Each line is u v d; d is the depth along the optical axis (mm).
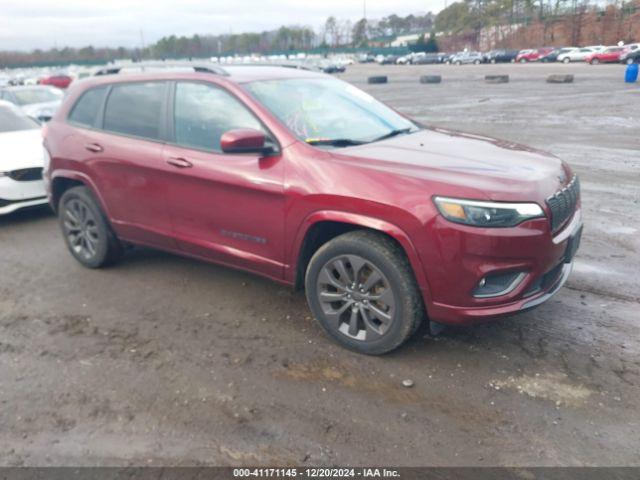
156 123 4578
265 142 3920
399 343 3551
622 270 4922
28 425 3129
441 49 102062
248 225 4027
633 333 3846
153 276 5180
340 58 88312
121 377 3562
